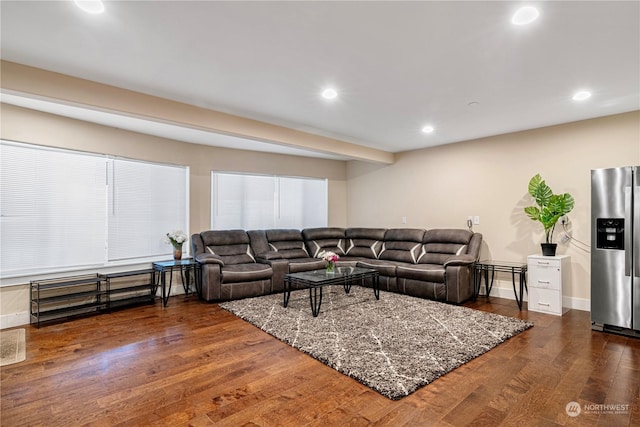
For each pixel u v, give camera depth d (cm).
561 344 302
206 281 452
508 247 482
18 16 197
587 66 265
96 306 403
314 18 200
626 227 329
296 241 624
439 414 198
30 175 379
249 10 192
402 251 567
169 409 204
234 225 586
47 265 392
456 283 442
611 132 395
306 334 326
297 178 673
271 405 208
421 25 207
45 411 201
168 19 201
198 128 370
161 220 503
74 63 261
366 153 573
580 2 183
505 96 332
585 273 415
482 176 510
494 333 325
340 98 339
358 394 221
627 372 248
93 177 430
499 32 215
